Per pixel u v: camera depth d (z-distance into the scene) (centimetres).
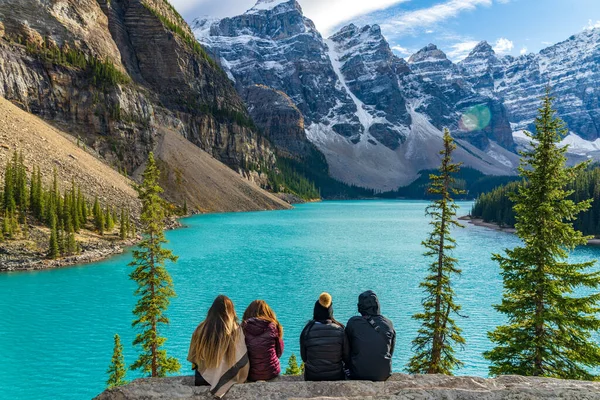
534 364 2356
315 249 11425
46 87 18075
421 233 15212
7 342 4650
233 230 15212
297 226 17062
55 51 19325
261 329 1037
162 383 1008
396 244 12494
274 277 8050
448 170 3078
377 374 1023
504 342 2464
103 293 6581
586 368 3844
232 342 938
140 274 3372
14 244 8438
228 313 962
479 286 7519
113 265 8444
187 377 1063
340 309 6078
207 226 16250
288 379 1084
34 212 9662
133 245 10562
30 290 6694
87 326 5184
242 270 8662
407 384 1016
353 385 981
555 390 955
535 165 2461
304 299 6544
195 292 6888
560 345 2306
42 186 11206
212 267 8931
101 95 19850
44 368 4044
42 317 5478
